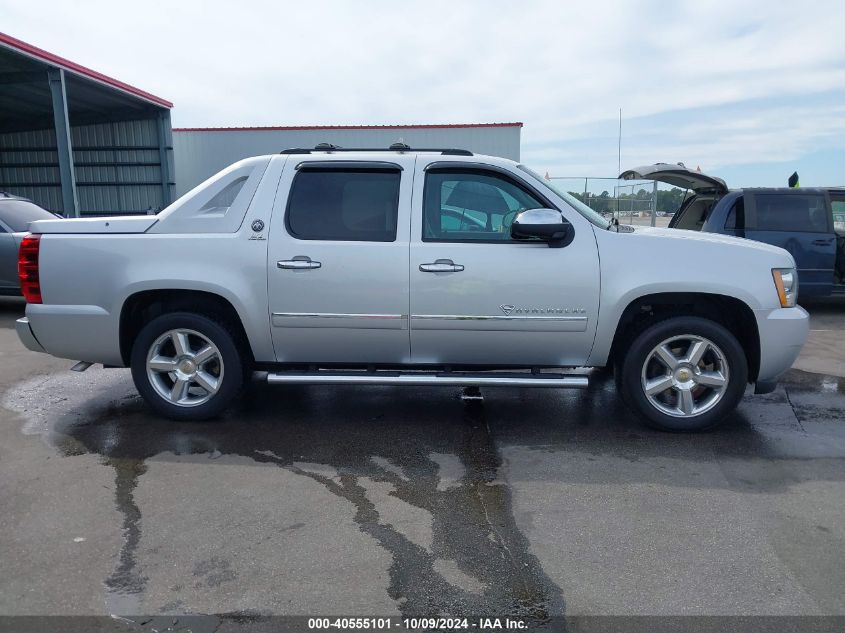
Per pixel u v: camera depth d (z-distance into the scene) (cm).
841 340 785
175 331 462
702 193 1006
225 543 307
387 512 339
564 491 365
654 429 463
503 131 2072
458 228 447
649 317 456
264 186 452
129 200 2125
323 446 433
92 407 513
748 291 432
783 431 464
